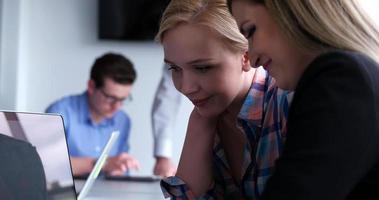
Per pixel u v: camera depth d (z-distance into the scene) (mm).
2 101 3443
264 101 1024
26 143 898
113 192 1824
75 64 3424
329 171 580
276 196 588
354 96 606
